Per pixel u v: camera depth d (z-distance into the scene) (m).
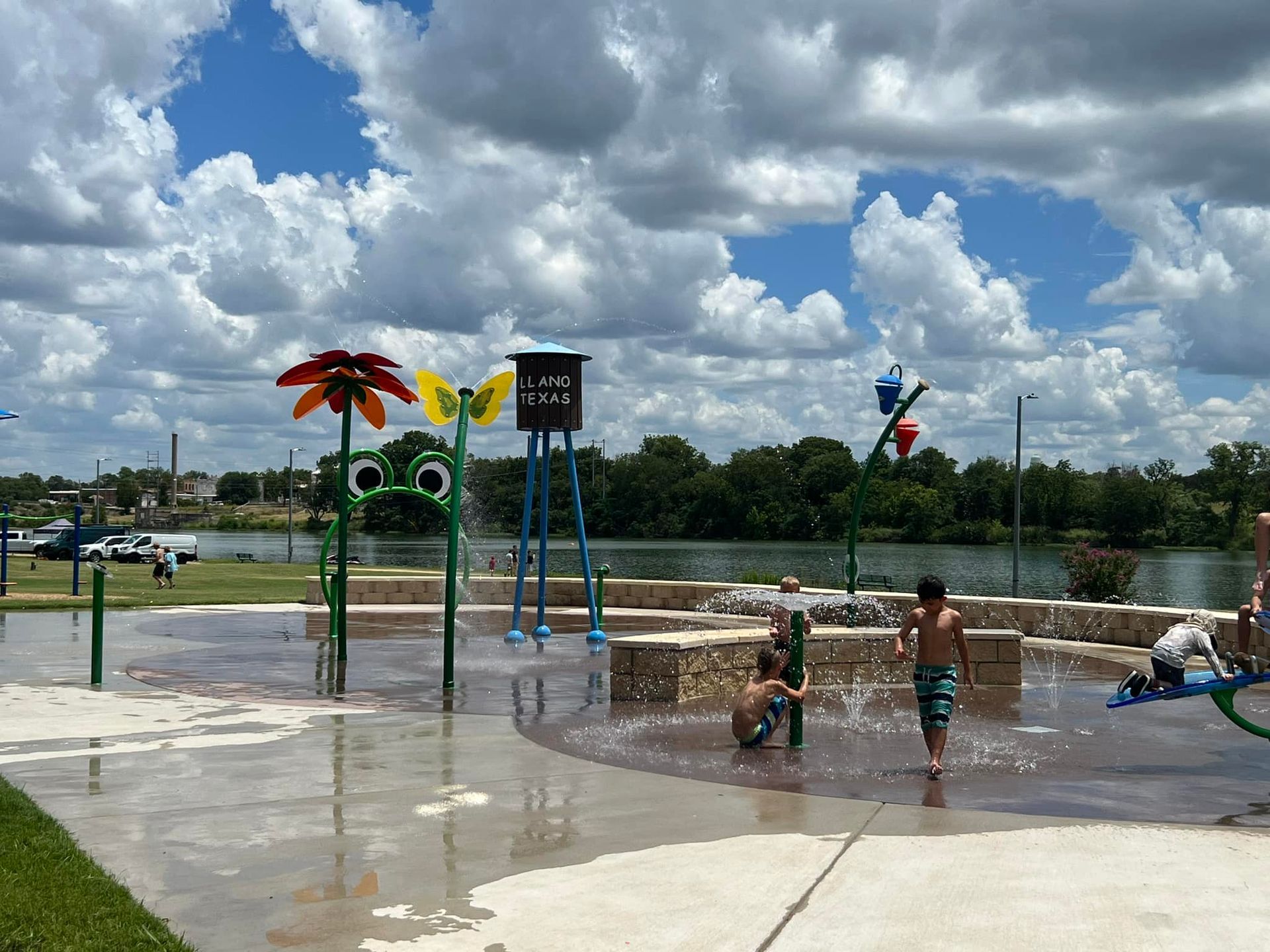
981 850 6.67
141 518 178.25
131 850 6.68
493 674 15.23
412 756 9.57
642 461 146.00
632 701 12.77
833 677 14.81
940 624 9.08
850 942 5.16
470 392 14.31
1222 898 5.73
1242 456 113.62
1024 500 126.25
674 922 5.44
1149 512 118.06
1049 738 10.84
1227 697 9.73
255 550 113.00
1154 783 8.76
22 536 71.06
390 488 19.52
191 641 19.20
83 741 10.12
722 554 104.00
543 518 20.34
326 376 17.22
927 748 9.66
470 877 6.16
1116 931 5.26
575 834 7.04
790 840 6.92
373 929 5.38
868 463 18.62
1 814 7.21
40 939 5.04
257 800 7.91
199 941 5.22
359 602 27.62
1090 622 20.11
